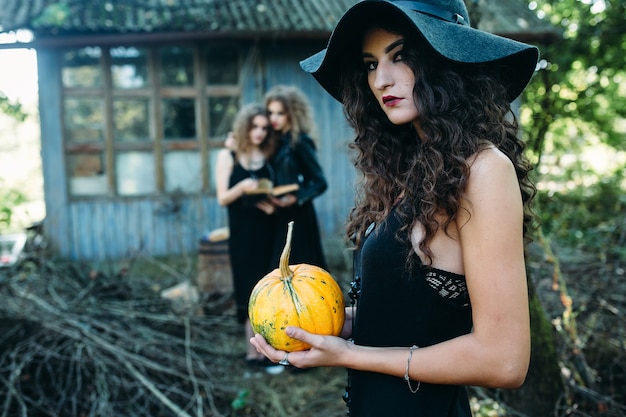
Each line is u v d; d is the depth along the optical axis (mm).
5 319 3516
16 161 13016
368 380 1303
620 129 9992
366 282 1264
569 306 3057
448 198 1112
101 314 3893
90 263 6270
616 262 4406
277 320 1294
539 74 6172
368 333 1271
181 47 6414
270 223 3572
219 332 4230
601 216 7539
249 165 3625
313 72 1459
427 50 1207
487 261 1080
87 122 6281
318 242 3709
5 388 3141
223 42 6387
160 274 6156
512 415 2678
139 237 6426
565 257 5004
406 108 1241
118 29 5703
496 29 6086
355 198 1605
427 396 1232
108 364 3287
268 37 5996
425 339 1209
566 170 8680
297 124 3621
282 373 3693
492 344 1081
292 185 3486
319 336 1229
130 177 6418
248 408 3252
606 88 8680
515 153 1274
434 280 1175
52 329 3451
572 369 2941
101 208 6336
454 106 1197
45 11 5766
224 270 4637
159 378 3416
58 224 6238
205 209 6555
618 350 3172
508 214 1082
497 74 1273
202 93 6484
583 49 7930
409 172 1214
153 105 6371
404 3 1234
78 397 3176
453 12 1267
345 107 1515
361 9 1222
